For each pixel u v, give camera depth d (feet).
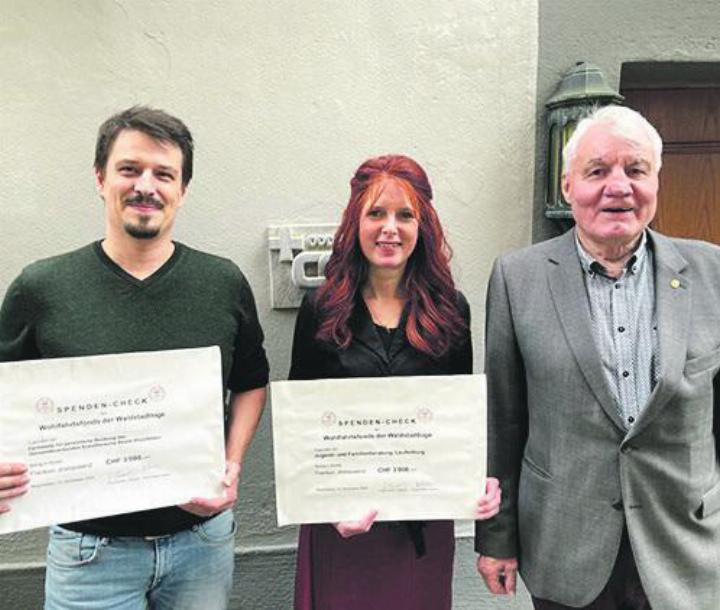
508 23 5.44
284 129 5.36
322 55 5.32
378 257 4.06
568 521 3.88
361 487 4.05
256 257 5.49
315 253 5.42
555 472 3.91
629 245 3.81
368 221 4.05
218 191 5.38
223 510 4.05
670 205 6.60
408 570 4.25
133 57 5.17
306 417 4.00
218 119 5.30
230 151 5.34
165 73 5.21
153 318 3.83
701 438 3.74
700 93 6.44
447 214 5.60
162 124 3.72
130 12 5.12
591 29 5.50
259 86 5.30
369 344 4.16
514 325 4.07
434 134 5.49
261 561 5.81
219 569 4.23
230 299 4.09
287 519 4.04
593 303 3.86
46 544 5.62
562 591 3.95
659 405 3.59
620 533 3.77
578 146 3.81
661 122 6.47
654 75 6.06
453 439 4.02
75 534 3.89
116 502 3.74
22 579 5.58
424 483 4.05
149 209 3.69
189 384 3.84
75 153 5.23
